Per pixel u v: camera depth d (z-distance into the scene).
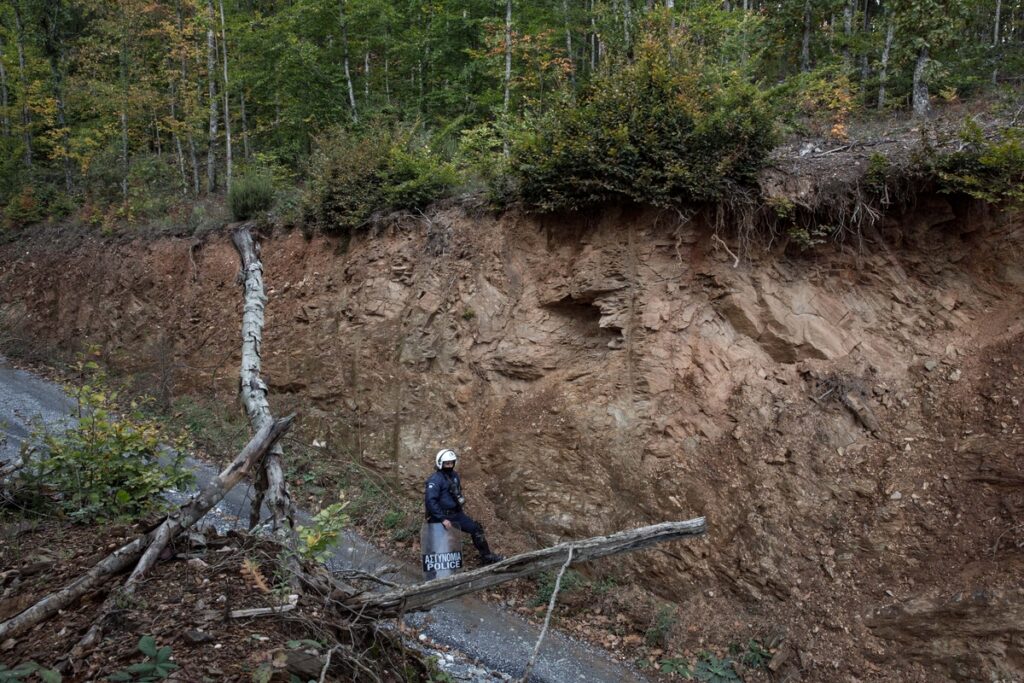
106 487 6.15
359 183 12.84
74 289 18.56
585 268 9.32
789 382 8.17
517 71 15.34
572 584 7.96
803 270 8.59
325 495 10.20
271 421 4.95
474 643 6.91
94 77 21.67
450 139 14.10
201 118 20.45
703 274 8.73
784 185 8.41
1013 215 7.81
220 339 14.43
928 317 8.17
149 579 3.92
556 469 8.91
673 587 7.59
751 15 12.45
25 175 23.47
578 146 8.76
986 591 6.27
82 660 3.25
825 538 7.22
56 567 4.32
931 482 7.12
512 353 9.91
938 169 7.80
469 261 10.83
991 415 7.27
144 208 19.34
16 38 23.91
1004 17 17.48
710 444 8.10
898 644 6.46
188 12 21.27
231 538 4.43
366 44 18.03
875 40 14.54
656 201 8.52
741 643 6.96
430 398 10.59
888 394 7.89
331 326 12.42
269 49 18.44
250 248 6.42
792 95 9.53
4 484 6.06
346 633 3.77
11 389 15.23
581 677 6.62
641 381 8.62
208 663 3.19
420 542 8.66
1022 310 7.69
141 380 15.21
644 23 12.01
